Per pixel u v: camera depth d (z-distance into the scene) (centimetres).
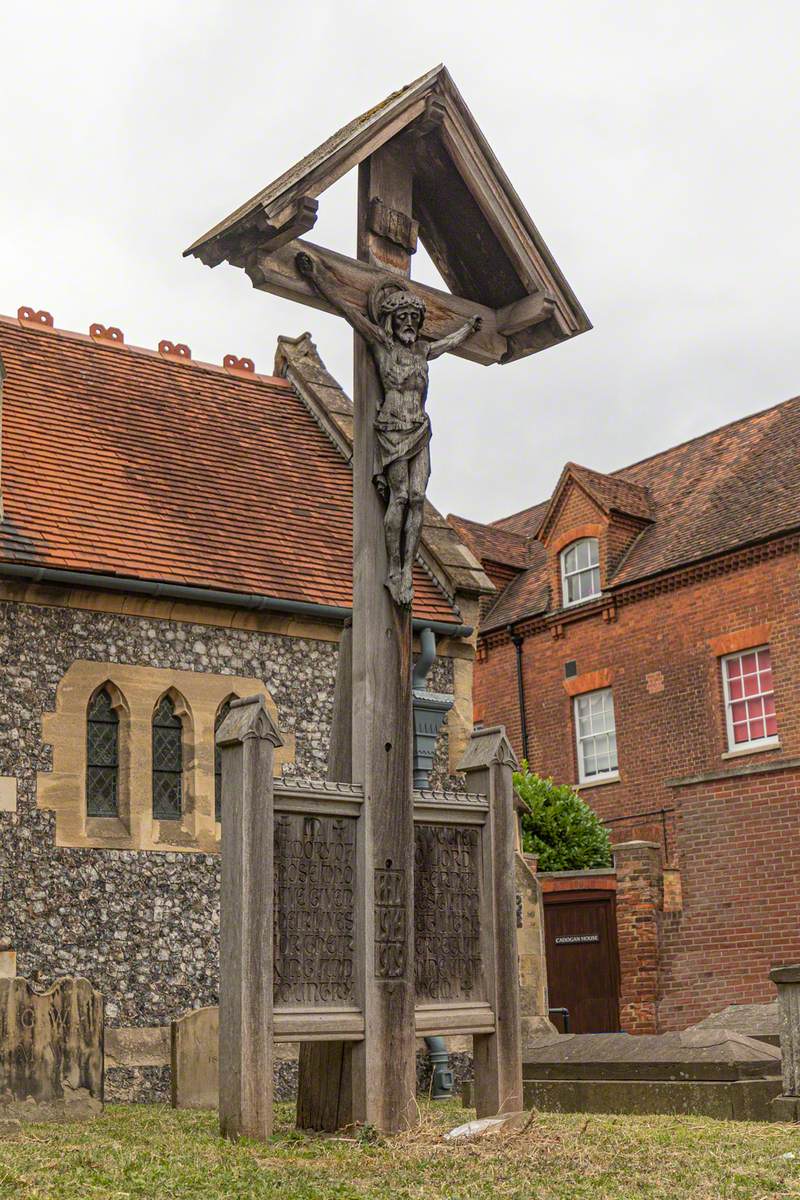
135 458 1544
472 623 1595
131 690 1341
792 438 2577
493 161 873
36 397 1559
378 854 762
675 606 2473
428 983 786
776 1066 941
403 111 824
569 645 2689
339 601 1481
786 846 1549
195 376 1769
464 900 815
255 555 1486
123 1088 1232
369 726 777
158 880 1309
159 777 1358
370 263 838
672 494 2723
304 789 744
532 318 898
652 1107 950
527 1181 595
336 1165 636
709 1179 599
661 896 1664
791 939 1526
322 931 742
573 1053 1051
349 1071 757
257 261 776
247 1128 691
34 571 1288
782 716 2256
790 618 2264
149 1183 575
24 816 1256
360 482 816
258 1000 700
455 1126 781
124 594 1349
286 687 1441
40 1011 923
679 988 1623
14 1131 787
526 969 1488
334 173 782
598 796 2564
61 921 1249
